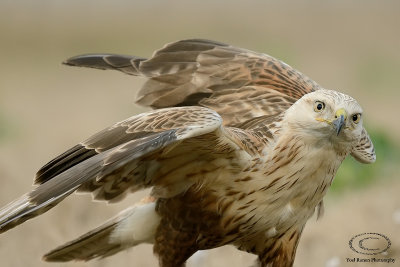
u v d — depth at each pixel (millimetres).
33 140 21453
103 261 13438
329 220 15625
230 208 11539
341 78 31109
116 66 13156
